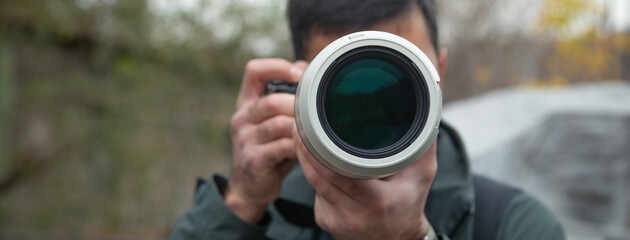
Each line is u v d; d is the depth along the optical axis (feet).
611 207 10.17
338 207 3.34
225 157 19.48
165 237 19.38
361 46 2.77
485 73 16.57
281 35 17.28
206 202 4.27
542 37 14.74
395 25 3.84
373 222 3.31
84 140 18.86
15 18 16.89
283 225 4.42
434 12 4.25
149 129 19.02
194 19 17.37
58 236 18.74
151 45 17.85
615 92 11.28
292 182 4.51
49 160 18.89
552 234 4.21
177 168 19.39
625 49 12.88
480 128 11.66
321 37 3.92
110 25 17.63
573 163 10.61
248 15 17.30
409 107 2.83
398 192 3.27
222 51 18.08
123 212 19.38
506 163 10.74
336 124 2.81
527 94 12.57
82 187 19.25
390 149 2.77
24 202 19.12
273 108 3.85
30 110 18.69
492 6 16.46
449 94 17.17
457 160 4.18
